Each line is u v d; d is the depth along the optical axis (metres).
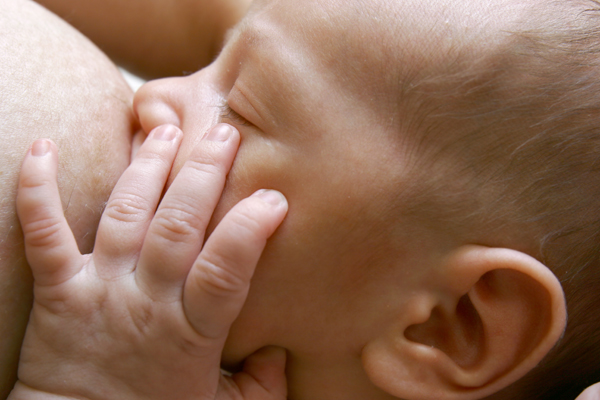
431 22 0.28
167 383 0.28
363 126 0.28
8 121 0.28
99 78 0.31
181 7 0.34
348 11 0.28
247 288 0.28
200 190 0.28
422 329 0.29
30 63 0.29
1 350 0.28
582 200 0.28
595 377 0.30
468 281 0.28
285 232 0.28
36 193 0.27
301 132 0.28
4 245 0.27
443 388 0.28
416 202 0.28
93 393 0.28
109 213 0.28
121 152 0.30
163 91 0.30
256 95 0.28
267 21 0.29
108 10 0.34
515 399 0.30
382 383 0.28
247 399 0.29
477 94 0.28
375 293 0.28
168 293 0.28
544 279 0.27
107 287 0.28
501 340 0.28
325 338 0.29
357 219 0.28
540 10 0.28
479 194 0.28
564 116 0.28
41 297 0.28
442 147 0.28
